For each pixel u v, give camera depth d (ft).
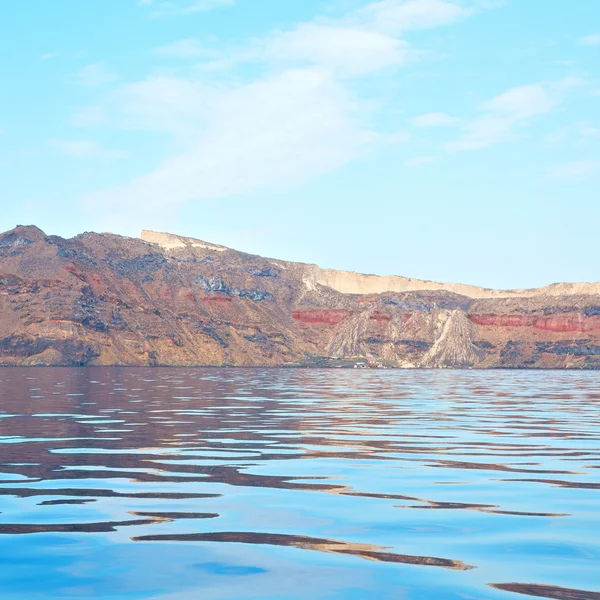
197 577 45.42
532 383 483.10
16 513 61.36
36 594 42.57
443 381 518.37
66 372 627.05
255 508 63.67
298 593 42.78
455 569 47.09
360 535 54.95
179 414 169.07
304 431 131.95
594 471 85.51
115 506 64.13
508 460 94.89
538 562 48.47
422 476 81.10
